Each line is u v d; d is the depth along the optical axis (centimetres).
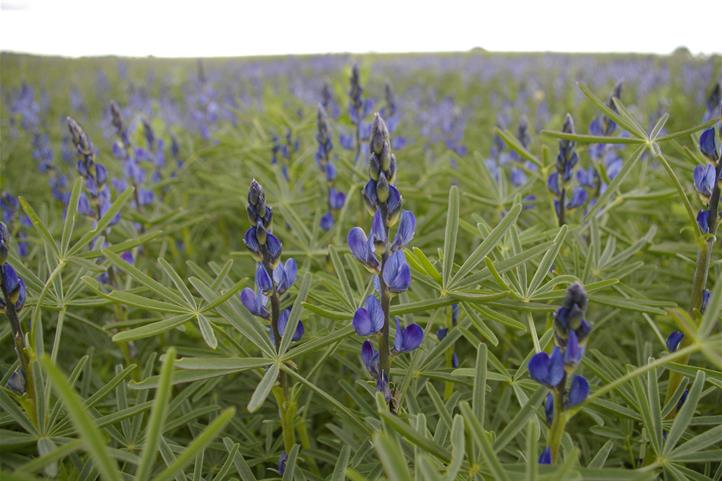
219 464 36
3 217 55
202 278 38
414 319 37
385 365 27
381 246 26
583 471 22
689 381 32
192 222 57
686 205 31
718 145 30
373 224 25
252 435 38
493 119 142
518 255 31
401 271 26
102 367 49
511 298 31
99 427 27
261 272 28
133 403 36
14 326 27
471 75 252
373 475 28
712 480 27
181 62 314
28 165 102
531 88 191
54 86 209
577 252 39
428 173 74
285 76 237
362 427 27
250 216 27
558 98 181
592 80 212
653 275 50
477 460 24
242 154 80
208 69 270
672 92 167
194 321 41
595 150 51
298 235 48
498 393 46
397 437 24
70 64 275
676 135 33
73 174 89
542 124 122
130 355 45
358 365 46
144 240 36
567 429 43
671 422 31
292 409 31
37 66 250
